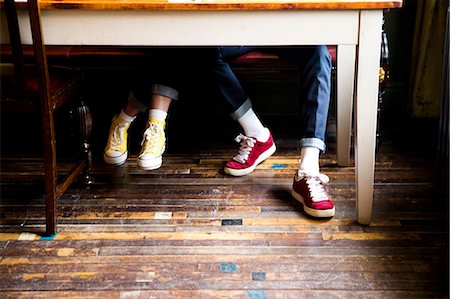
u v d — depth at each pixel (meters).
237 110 2.28
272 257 1.76
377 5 1.66
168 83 2.21
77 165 2.11
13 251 1.80
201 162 2.43
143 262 1.74
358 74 1.77
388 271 1.69
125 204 2.08
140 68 2.43
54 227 1.88
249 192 2.16
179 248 1.81
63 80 1.98
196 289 1.62
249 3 1.66
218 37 1.73
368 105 1.80
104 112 2.82
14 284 1.65
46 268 1.72
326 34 1.72
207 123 2.83
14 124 2.80
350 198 2.11
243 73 2.46
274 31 1.72
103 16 1.72
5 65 2.10
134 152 2.53
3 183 2.25
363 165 1.86
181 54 2.21
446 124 2.22
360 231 1.90
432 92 2.85
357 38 1.73
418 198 2.10
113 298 1.59
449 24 2.16
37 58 1.71
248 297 1.58
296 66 2.38
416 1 2.81
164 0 1.71
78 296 1.60
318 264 1.72
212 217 1.99
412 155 2.48
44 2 1.69
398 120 2.89
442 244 1.81
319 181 2.04
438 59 2.79
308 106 2.06
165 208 2.05
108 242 1.84
